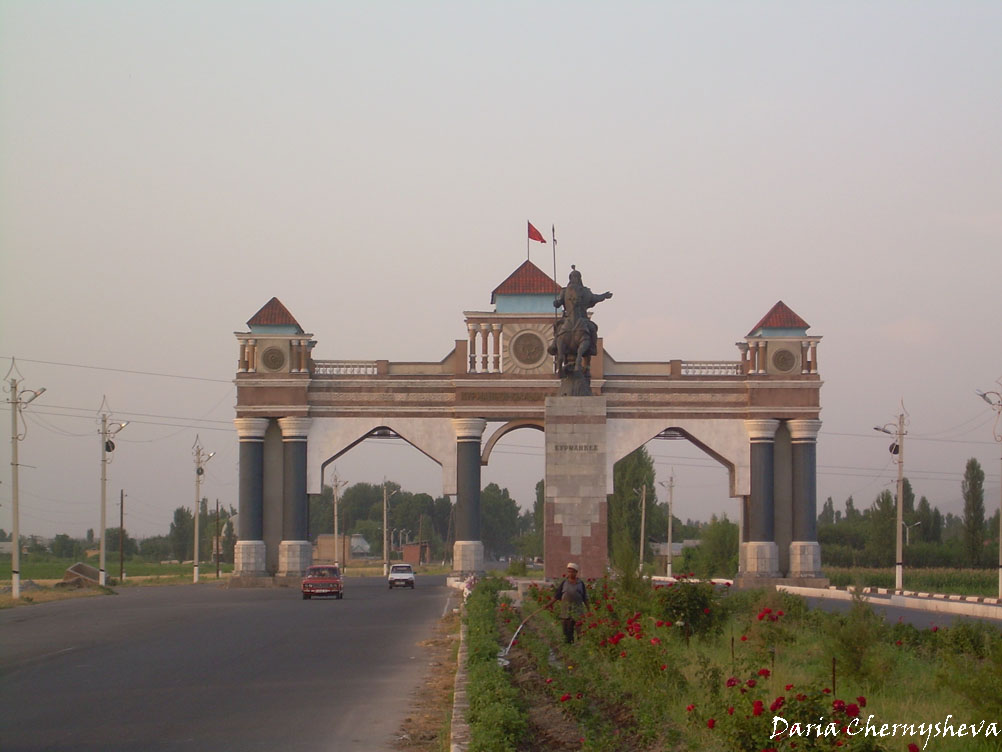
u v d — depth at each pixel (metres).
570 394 58.31
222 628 42.94
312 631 41.28
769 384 80.00
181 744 18.78
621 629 28.38
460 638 35.47
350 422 80.69
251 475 79.94
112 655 32.81
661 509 138.12
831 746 14.87
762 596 40.47
